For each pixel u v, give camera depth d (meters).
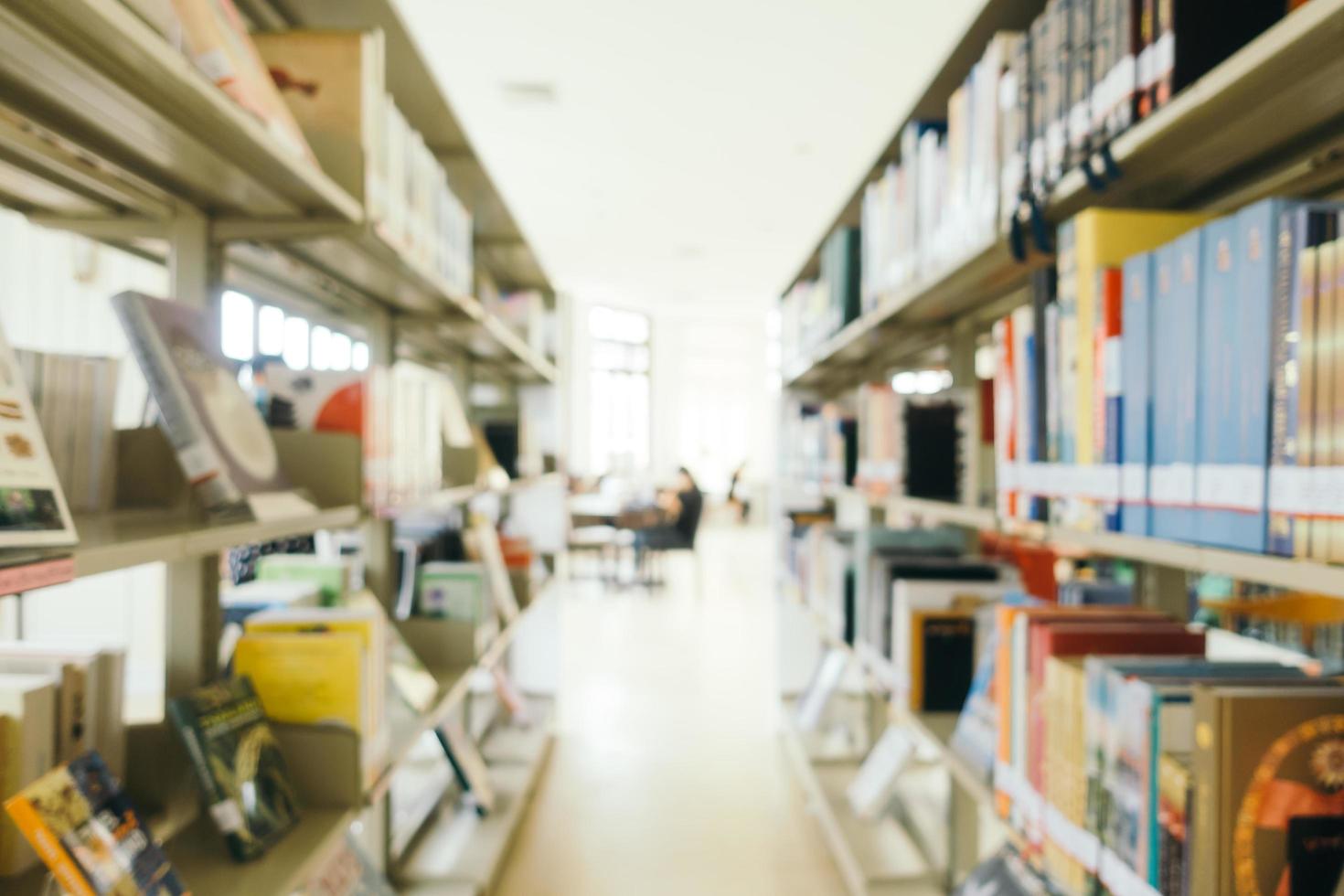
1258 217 0.73
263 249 1.66
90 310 3.62
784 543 3.80
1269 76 0.80
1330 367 0.66
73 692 1.05
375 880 1.54
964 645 1.74
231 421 1.18
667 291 10.71
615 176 6.01
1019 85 1.26
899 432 1.90
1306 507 0.68
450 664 2.22
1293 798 0.71
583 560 9.35
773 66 4.32
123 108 0.95
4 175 1.18
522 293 4.10
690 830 2.72
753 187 6.24
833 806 2.54
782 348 3.91
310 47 1.41
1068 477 1.05
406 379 1.81
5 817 0.93
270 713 1.29
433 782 2.77
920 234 1.75
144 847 0.90
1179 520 0.84
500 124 5.08
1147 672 0.91
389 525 2.18
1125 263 0.93
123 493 1.19
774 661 4.91
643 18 3.89
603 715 3.92
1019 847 1.17
